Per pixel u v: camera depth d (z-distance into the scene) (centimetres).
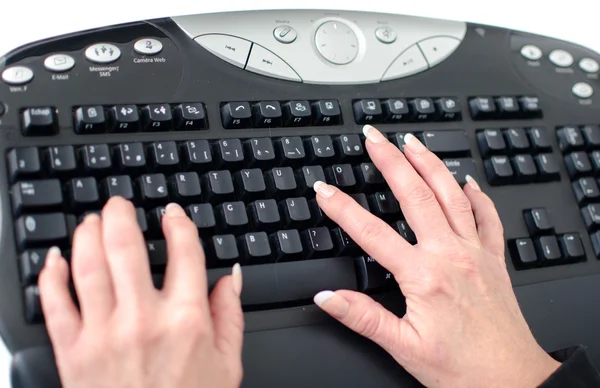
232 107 69
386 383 64
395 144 74
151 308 52
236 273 61
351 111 74
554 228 76
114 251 54
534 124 81
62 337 52
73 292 56
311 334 64
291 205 67
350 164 71
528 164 77
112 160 63
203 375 53
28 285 57
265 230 65
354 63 76
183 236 58
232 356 57
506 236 74
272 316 64
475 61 82
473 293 65
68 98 65
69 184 61
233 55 72
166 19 72
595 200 78
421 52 80
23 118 62
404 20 81
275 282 64
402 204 69
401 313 67
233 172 67
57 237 58
